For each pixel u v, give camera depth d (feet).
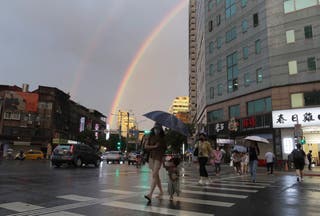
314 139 108.47
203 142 45.03
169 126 28.60
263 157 117.39
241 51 135.64
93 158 88.07
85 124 330.13
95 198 27.91
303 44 111.55
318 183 47.60
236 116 136.87
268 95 117.80
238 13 139.85
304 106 108.17
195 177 56.85
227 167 110.83
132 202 26.17
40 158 172.86
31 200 26.43
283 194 33.22
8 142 221.87
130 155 131.23
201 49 201.36
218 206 25.02
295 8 115.03
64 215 20.67
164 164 29.76
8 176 46.93
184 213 21.93
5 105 225.35
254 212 22.75
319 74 107.04
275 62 116.67
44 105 241.14
